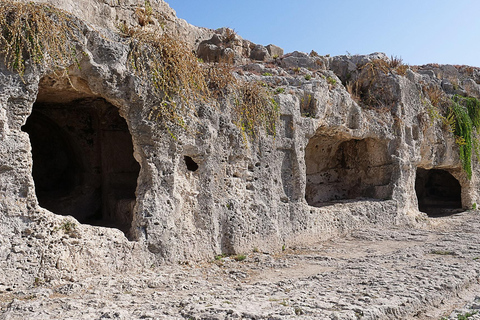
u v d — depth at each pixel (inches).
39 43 293.6
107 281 293.3
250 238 408.5
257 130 426.3
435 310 259.3
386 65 619.8
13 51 283.0
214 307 230.1
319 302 242.5
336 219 514.9
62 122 426.3
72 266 300.4
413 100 625.6
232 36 577.0
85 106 425.4
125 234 354.3
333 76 550.0
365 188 616.1
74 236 306.3
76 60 311.9
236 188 408.2
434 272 322.7
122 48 334.0
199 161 380.5
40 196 430.3
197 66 377.4
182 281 309.3
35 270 283.9
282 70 514.6
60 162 457.4
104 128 435.2
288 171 458.0
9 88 282.2
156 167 349.7
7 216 278.4
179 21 573.9
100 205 442.6
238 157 410.3
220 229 390.3
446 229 584.7
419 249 427.8
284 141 450.0
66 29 307.7
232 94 409.1
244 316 217.9
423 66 786.8
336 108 515.5
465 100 727.1
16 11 288.2
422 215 623.2
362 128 547.8
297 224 459.2
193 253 366.6
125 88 337.1
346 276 319.0
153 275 316.8
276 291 279.9
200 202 378.0
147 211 342.3
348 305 235.9
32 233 286.8
